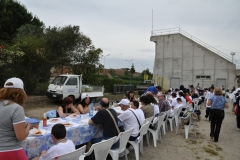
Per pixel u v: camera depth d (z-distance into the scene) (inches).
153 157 203.8
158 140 259.8
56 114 213.3
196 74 1114.7
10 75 620.7
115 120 169.0
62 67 867.4
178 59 1162.0
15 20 951.0
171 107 334.6
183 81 1146.0
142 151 207.9
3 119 87.3
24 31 969.5
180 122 366.9
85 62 891.4
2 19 877.2
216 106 257.4
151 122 234.2
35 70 677.9
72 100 222.8
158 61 1218.6
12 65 615.5
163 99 303.9
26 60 626.8
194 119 276.7
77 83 510.0
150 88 410.9
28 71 655.8
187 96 416.2
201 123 369.4
